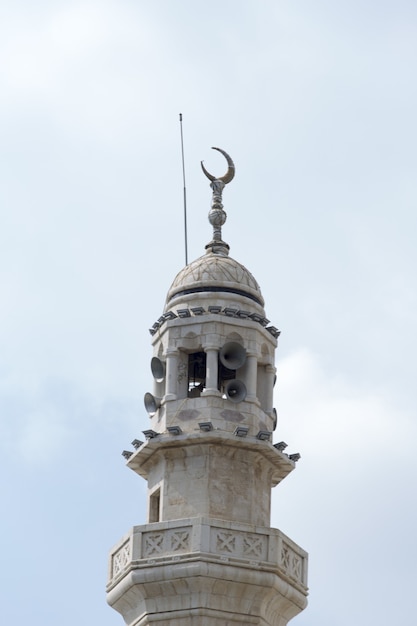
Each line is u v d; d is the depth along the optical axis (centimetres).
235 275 8575
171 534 7875
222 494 8062
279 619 8025
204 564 7738
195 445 8125
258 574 7794
